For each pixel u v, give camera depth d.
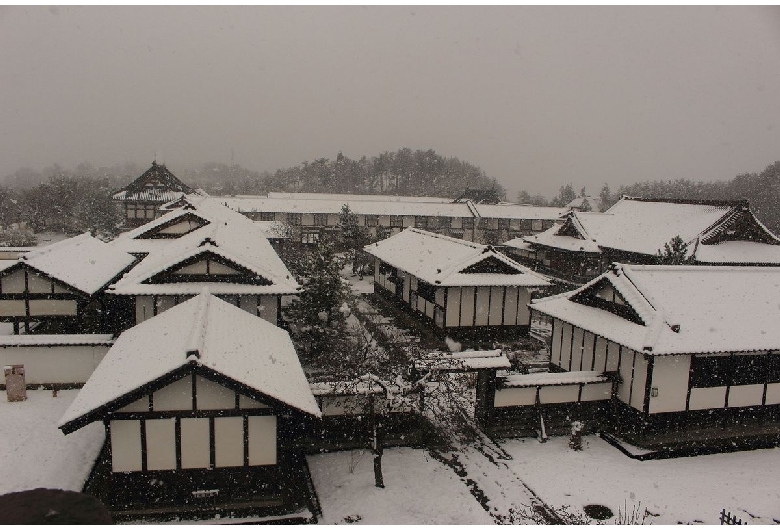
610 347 20.70
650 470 17.45
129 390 12.96
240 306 23.52
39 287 22.03
